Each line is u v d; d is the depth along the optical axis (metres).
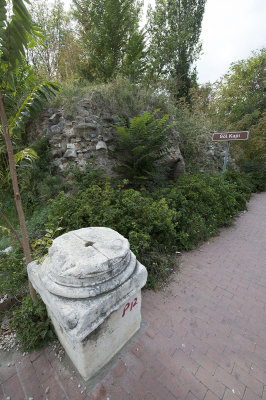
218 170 8.54
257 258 3.41
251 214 5.79
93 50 6.95
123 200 3.17
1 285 2.24
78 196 3.54
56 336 1.85
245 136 6.11
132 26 7.00
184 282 2.74
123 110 5.31
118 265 1.45
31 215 4.07
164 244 3.28
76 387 1.50
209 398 1.46
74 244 1.59
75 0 6.52
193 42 10.03
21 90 3.45
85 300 1.28
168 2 8.85
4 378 1.57
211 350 1.81
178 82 9.79
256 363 1.71
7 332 1.92
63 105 4.80
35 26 1.50
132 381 1.55
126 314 1.67
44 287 1.40
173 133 6.32
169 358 1.73
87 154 4.66
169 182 5.74
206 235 4.02
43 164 4.71
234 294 2.54
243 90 11.20
